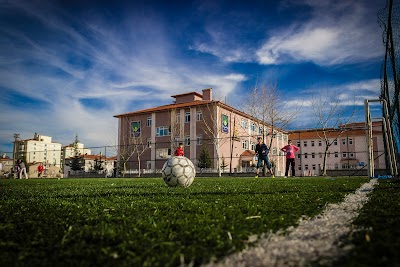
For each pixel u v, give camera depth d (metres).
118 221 2.37
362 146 50.28
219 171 26.80
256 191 5.02
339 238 1.68
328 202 3.25
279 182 8.43
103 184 9.57
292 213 2.54
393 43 6.95
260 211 2.68
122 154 40.44
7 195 5.20
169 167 6.93
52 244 1.70
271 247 1.56
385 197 3.46
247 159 39.91
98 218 2.49
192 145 38.31
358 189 4.96
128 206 3.28
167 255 1.44
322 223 2.13
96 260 1.42
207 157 33.56
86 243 1.72
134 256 1.46
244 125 42.72
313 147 54.75
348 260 1.27
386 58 8.84
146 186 7.79
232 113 40.09
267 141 43.28
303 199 3.57
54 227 2.16
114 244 1.70
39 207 3.33
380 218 2.12
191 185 7.55
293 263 1.31
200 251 1.50
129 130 44.09
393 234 1.63
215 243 1.64
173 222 2.19
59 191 6.12
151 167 40.75
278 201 3.40
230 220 2.28
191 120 38.97
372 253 1.32
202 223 2.18
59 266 1.36
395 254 1.28
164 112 41.34
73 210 3.05
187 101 44.12
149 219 2.33
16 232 2.04
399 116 7.25
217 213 2.59
